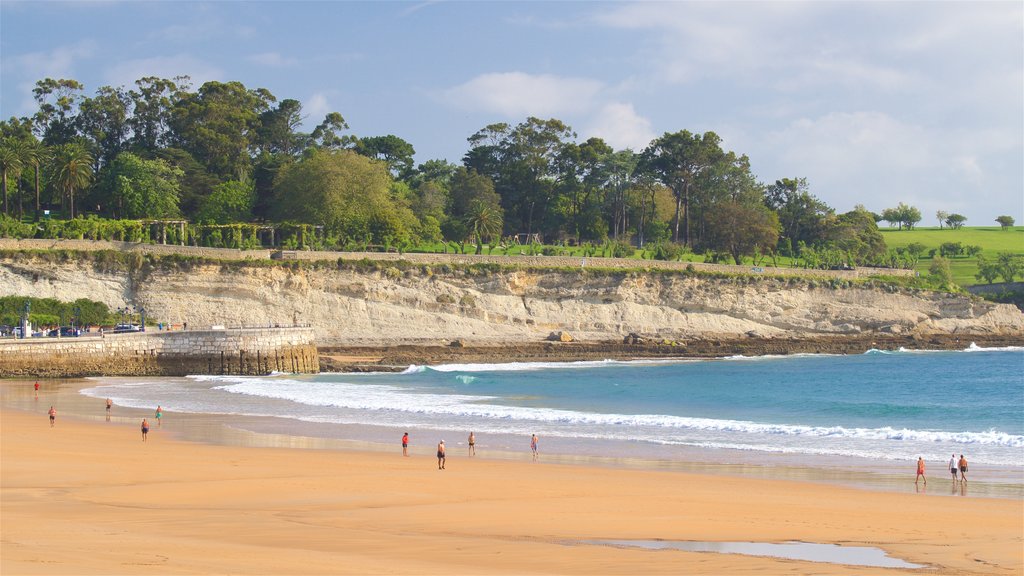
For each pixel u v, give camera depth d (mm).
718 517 34094
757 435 60281
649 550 28375
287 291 131125
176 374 106688
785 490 40594
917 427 65562
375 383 100375
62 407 73375
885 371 121312
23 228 123438
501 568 25281
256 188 174625
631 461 49875
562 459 50469
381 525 31516
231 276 127250
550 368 125000
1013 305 180875
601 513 34625
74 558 23453
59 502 33969
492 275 146000
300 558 25312
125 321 118500
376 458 49531
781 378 110188
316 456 49812
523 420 67750
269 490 38406
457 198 194375
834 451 53531
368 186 161000
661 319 155125
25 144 146500
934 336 168375
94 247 122438
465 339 139875
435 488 39844
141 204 153750
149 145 179000
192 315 124312
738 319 161125
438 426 64438
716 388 96688
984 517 34531
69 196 151750
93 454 47875
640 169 197000
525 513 34344
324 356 123938
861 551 28734
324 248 145500
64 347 100000
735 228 189000
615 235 193875
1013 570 26312
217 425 64062
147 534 27938
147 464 44969
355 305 135375
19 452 47625
